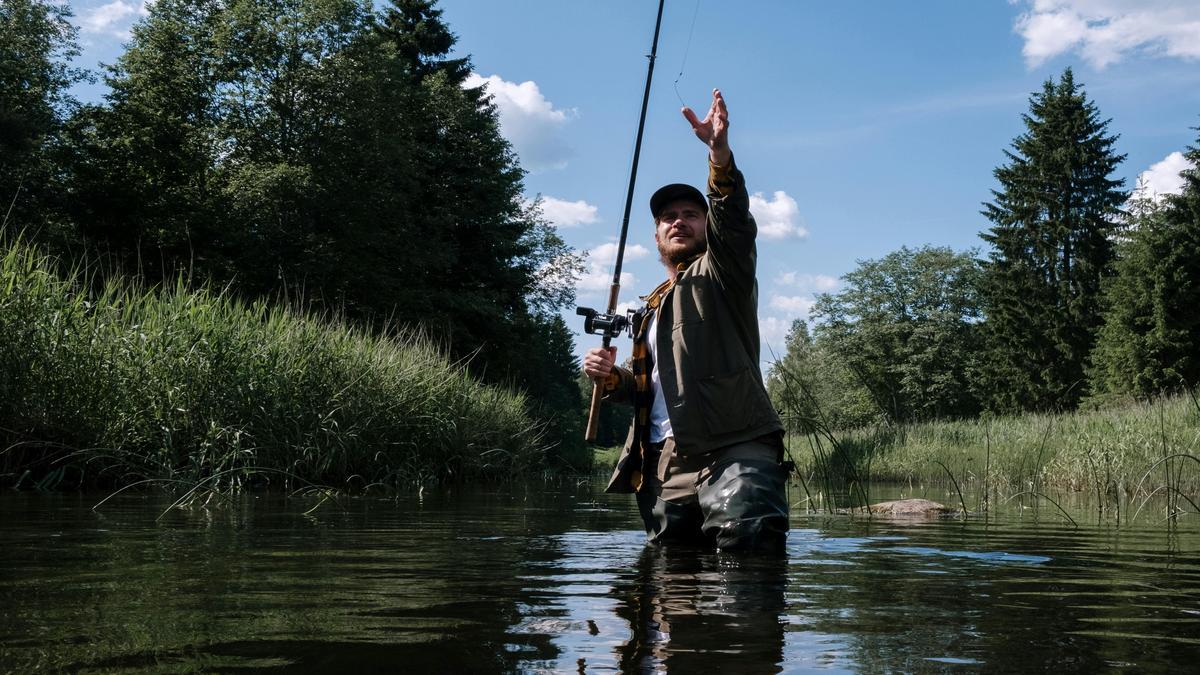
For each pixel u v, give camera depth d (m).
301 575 2.15
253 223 25.27
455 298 27.84
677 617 1.64
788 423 5.63
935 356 48.38
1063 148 41.41
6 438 6.02
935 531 3.88
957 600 1.88
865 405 42.03
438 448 9.91
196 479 6.25
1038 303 40.03
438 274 30.17
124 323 6.99
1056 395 39.03
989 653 1.35
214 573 2.15
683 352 3.25
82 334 6.63
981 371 42.16
